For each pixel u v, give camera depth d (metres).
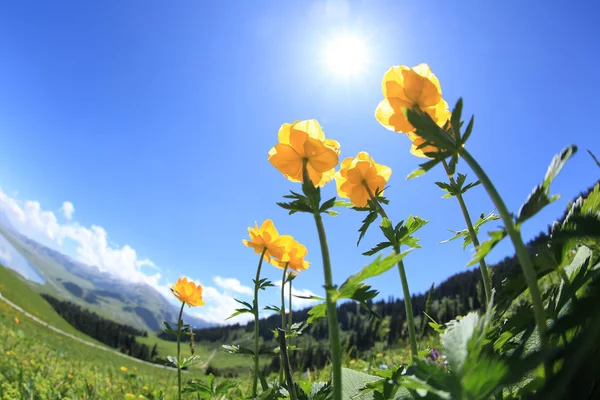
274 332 2.45
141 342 130.88
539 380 0.93
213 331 151.12
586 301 0.96
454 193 1.61
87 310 174.12
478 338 0.90
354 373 2.32
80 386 5.87
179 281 3.33
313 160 1.61
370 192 1.84
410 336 1.54
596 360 0.86
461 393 0.84
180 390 2.80
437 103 1.55
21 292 110.94
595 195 1.10
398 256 1.10
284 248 2.54
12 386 4.88
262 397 1.98
